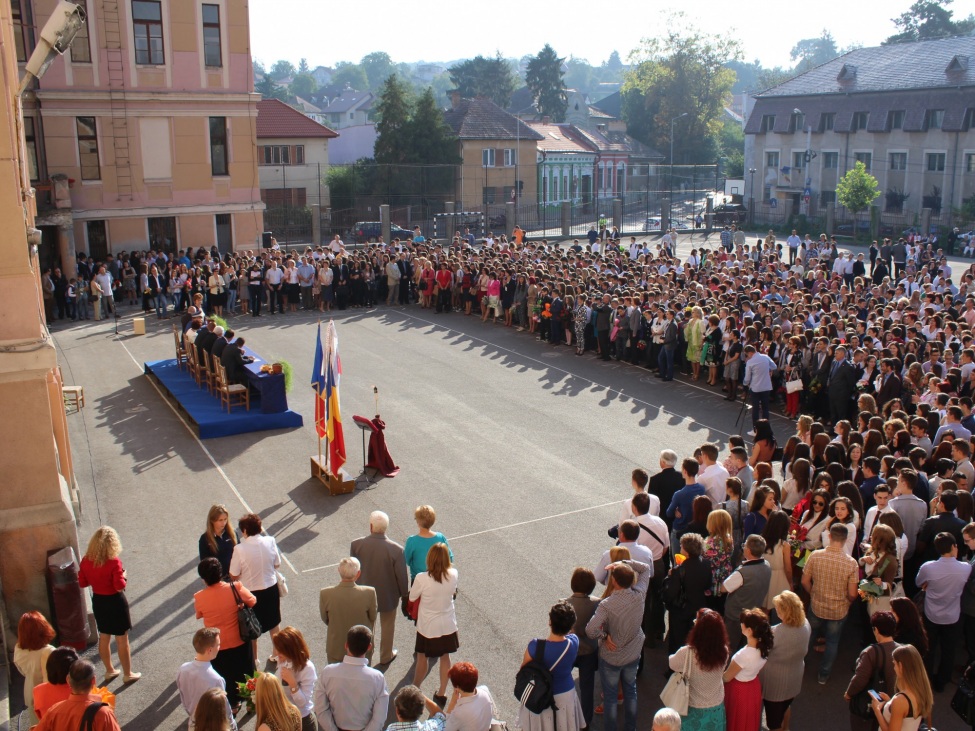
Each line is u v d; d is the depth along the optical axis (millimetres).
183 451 15922
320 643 9672
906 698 6352
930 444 12008
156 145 34625
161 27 33812
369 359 22750
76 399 18234
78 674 6230
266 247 36938
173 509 13352
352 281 29766
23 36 31141
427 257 31016
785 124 63438
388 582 8930
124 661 8984
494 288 26953
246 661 8219
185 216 35719
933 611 8508
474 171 65938
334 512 13227
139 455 15703
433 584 8289
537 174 70062
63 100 32281
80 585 8789
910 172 56594
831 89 61156
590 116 101438
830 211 53906
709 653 6641
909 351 16438
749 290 23203
